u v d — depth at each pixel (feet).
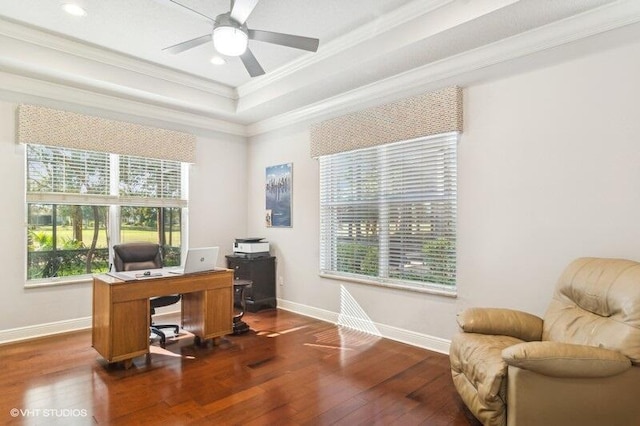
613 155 8.32
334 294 14.52
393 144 12.54
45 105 12.69
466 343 7.75
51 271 13.14
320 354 11.10
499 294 10.04
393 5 9.71
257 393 8.63
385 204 12.82
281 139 16.83
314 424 7.38
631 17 8.03
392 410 7.93
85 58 12.05
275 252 17.12
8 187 12.07
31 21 10.36
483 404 6.70
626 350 6.24
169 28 10.73
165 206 15.88
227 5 9.53
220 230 17.56
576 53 8.80
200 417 7.60
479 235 10.44
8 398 8.30
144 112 14.96
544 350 6.07
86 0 9.33
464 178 10.75
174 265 16.26
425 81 11.51
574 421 6.19
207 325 11.59
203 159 16.98
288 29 10.88
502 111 9.98
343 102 13.93
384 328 12.72
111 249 14.46
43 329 12.69
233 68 13.70
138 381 9.20
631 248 8.07
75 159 13.47
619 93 8.24
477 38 9.61
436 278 11.45
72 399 8.28
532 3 8.08
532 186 9.48
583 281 7.58
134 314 10.15
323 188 15.03
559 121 9.06
